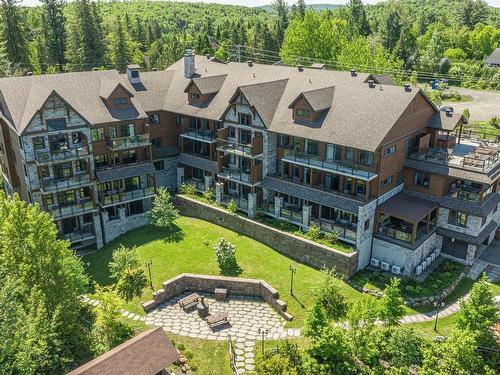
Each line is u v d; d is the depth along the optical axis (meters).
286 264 44.22
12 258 32.88
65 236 48.81
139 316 38.56
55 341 31.00
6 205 36.12
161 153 57.56
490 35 141.38
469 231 43.50
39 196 47.41
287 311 38.34
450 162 44.69
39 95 47.03
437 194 44.69
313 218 46.97
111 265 42.25
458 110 89.31
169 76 62.19
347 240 43.31
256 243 47.62
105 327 33.38
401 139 44.06
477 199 42.72
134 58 118.44
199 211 53.38
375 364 30.30
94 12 101.94
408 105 42.84
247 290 41.19
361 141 41.59
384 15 159.12
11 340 27.22
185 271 43.12
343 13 183.12
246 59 120.75
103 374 26.92
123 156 52.84
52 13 101.38
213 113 53.28
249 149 48.59
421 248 43.25
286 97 50.94
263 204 50.69
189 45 118.00
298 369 29.83
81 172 49.75
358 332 31.42
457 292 40.81
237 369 32.53
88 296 41.56
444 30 152.62
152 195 53.47
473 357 28.67
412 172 45.91
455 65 124.62
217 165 53.34
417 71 126.06
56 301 33.34
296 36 89.94
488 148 47.50
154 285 41.59
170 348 29.78
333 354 30.47
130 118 51.50
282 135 49.00
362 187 44.00
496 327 33.41
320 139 43.84
